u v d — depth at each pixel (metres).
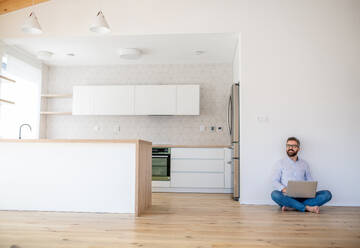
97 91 6.25
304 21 4.47
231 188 5.60
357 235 2.74
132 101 6.17
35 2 4.80
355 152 4.34
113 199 3.67
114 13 4.72
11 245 2.39
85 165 3.71
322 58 4.42
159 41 5.06
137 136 6.51
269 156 4.38
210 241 2.53
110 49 5.55
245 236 2.69
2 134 5.64
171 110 6.10
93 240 2.53
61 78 6.69
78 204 3.70
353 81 4.39
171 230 2.87
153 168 5.77
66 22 4.79
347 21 4.44
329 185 4.32
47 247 2.35
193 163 5.71
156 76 6.54
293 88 4.41
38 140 3.68
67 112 6.38
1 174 3.80
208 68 6.46
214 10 4.58
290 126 4.39
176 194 5.38
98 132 6.61
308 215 3.60
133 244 2.44
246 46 4.49
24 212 3.63
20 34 4.86
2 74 5.36
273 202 4.32
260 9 4.52
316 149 4.36
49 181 3.75
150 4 4.68
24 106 6.05
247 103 4.43
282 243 2.49
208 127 6.38
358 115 4.36
